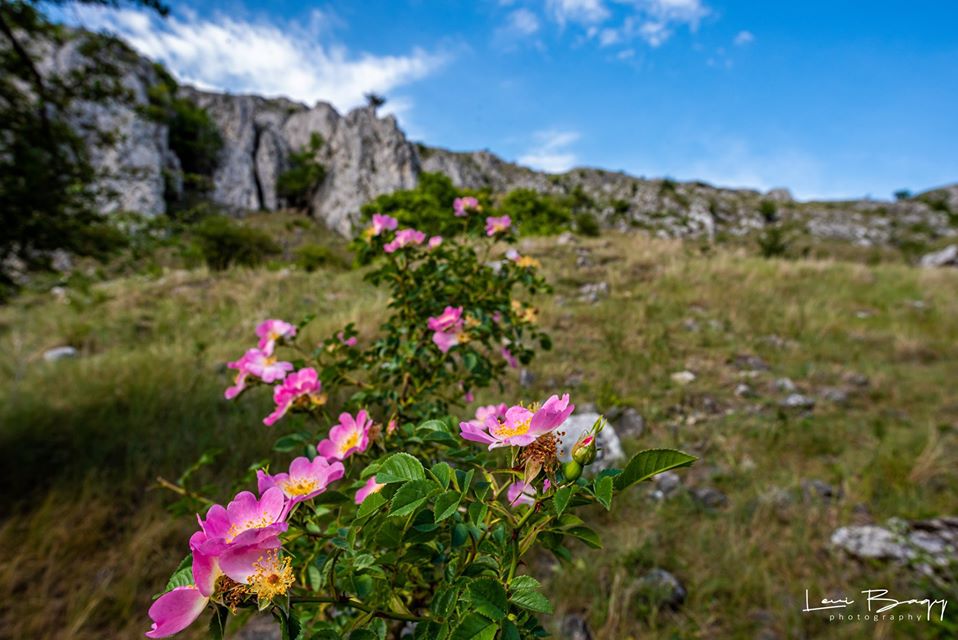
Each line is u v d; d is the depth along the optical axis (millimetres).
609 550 2930
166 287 9227
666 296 8375
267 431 3850
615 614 2422
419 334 2184
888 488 3561
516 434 852
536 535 845
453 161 70500
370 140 53562
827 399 5105
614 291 8508
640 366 5648
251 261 13258
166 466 3498
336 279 10375
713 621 2490
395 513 738
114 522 3059
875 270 11320
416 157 57031
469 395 2193
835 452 4066
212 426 3979
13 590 2561
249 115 52094
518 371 5230
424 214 18781
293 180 50781
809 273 10398
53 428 3984
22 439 3762
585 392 4969
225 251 12898
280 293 8969
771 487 3541
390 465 829
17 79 4375
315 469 1002
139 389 4586
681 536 3066
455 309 1981
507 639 689
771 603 2566
